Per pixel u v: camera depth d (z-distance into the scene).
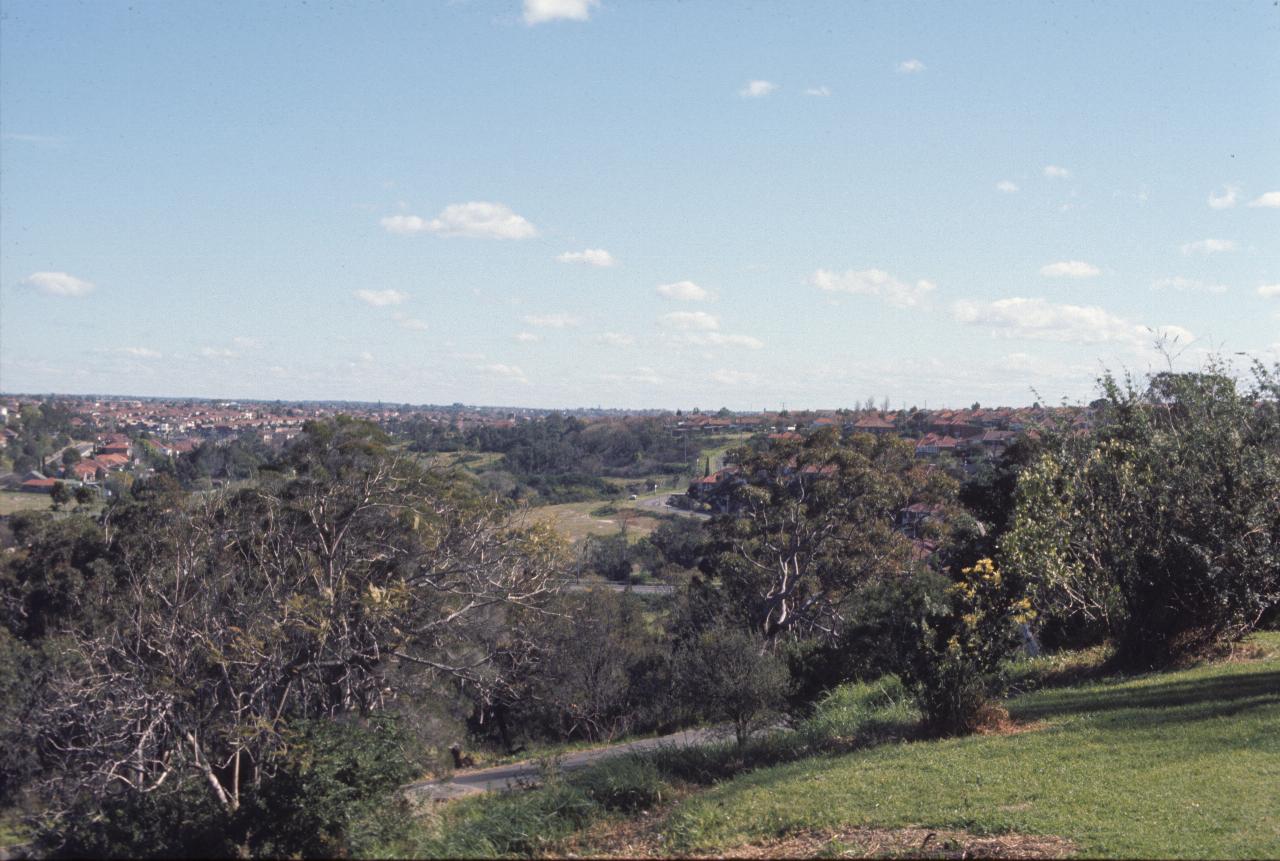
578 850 9.70
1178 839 7.32
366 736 10.65
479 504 26.59
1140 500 16.36
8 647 25.34
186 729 14.89
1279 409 16.66
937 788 9.62
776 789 10.65
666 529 64.62
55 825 12.20
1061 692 14.74
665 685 32.25
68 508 43.12
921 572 17.88
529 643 29.83
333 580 22.06
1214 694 12.56
